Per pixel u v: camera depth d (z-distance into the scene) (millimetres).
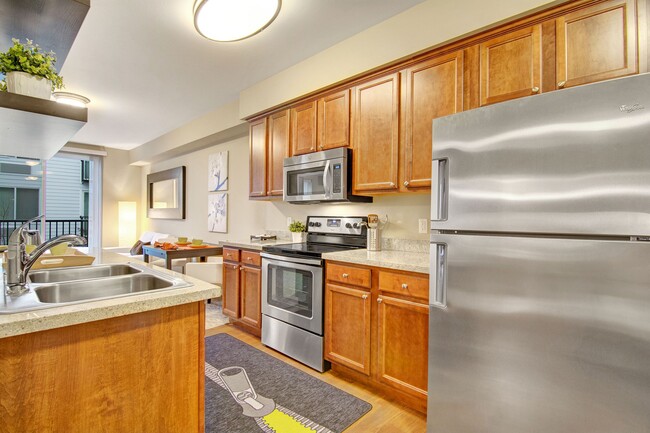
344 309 2379
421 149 2246
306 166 2943
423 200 2611
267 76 3279
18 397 1042
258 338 3225
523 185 1373
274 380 2398
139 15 2238
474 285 1513
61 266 1888
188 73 3193
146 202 6848
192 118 4605
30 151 2365
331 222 3197
